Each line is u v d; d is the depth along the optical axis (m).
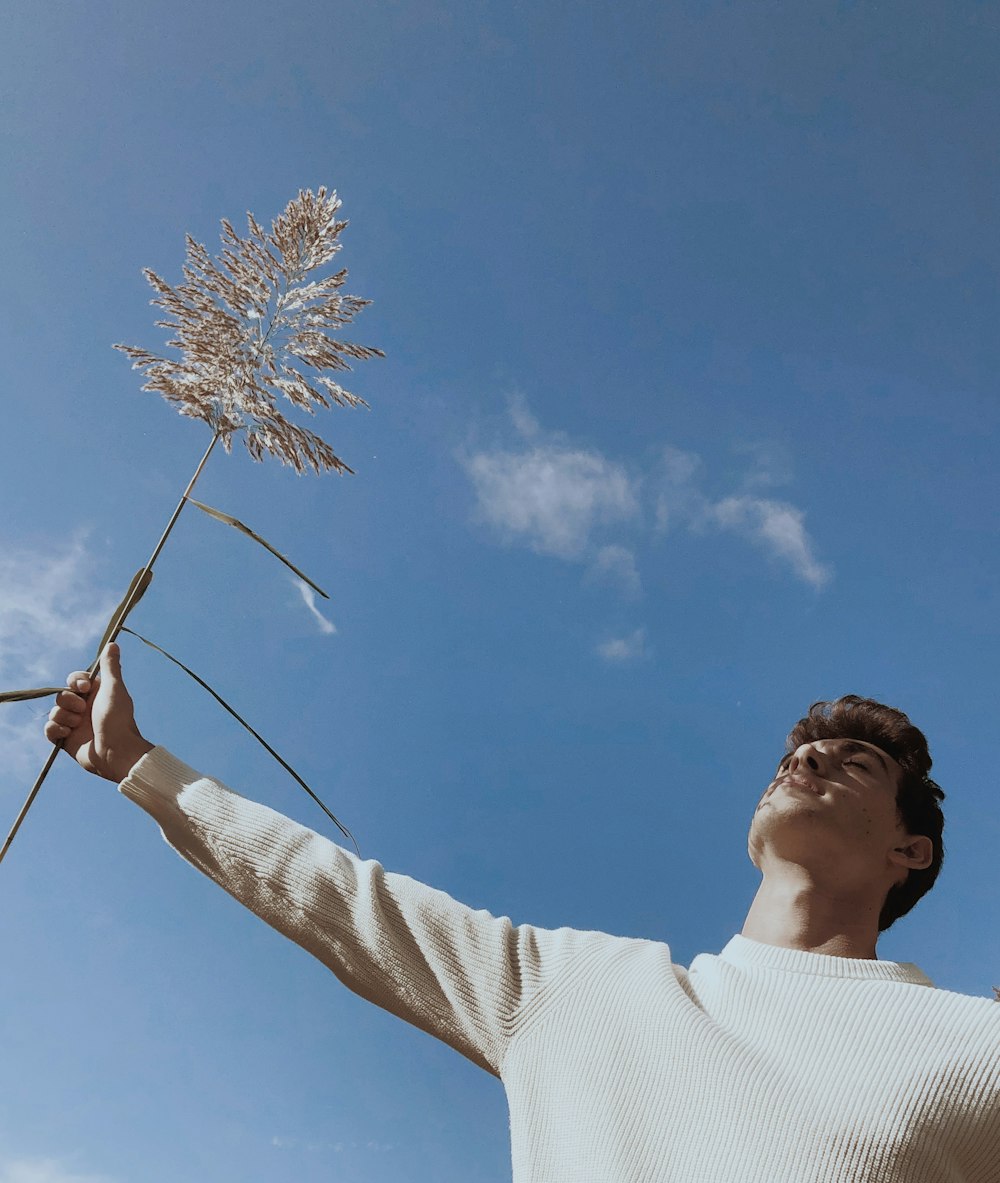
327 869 1.53
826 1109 1.24
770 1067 1.30
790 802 1.74
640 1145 1.27
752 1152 1.22
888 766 1.85
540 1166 1.31
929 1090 1.25
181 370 2.87
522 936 1.55
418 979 1.48
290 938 1.54
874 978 1.47
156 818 1.59
